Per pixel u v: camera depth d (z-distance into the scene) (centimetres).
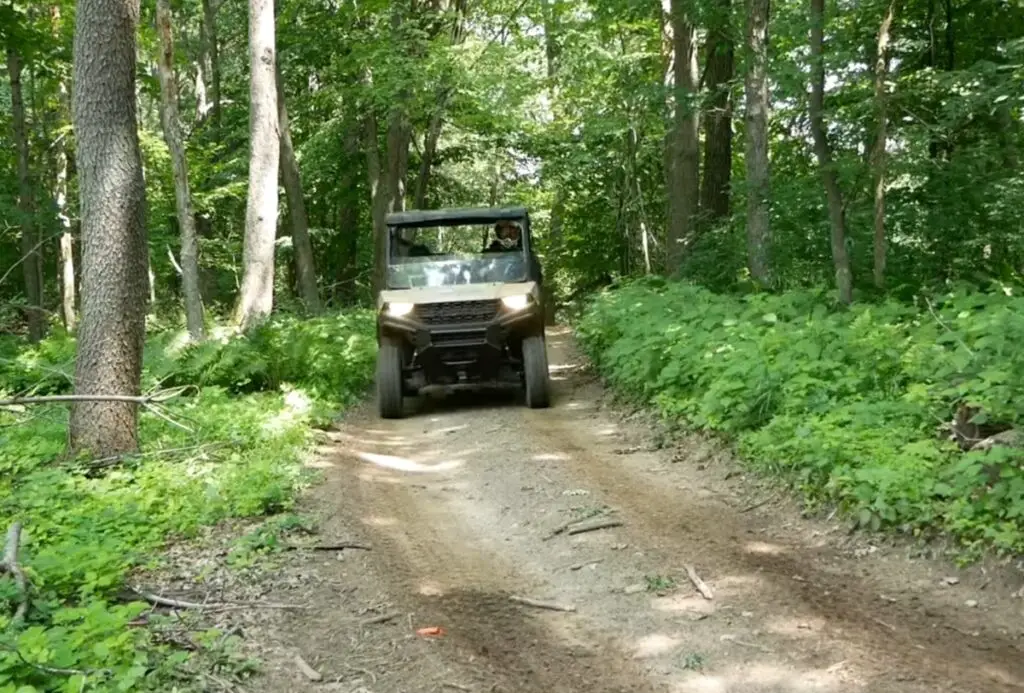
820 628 496
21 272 2866
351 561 641
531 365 1224
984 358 750
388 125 2531
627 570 607
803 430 734
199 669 463
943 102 1135
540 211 3366
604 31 2352
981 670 439
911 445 669
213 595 577
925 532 597
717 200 1831
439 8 2605
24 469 910
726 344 1012
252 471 832
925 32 1420
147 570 630
